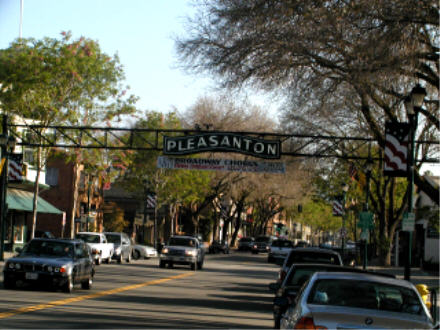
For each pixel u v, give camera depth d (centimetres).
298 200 6769
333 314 723
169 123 5738
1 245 3253
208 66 2186
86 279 2069
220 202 7944
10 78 3684
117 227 6644
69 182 6066
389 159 2033
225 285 2667
